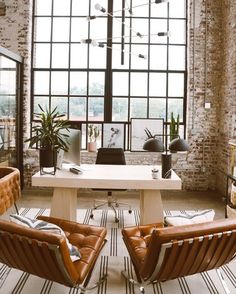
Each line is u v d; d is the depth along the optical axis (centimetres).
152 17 692
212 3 666
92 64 700
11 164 655
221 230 248
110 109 702
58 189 427
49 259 239
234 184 495
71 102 704
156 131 690
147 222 430
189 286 314
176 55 698
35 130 427
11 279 321
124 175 427
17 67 657
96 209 548
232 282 322
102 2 690
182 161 684
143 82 702
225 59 643
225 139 634
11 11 669
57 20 696
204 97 676
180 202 599
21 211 531
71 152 434
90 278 308
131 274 331
